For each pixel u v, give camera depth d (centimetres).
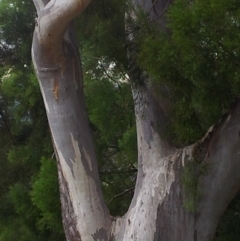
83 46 713
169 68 498
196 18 462
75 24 622
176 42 476
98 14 604
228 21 459
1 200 1058
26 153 1008
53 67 551
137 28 561
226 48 459
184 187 531
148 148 567
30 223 959
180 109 535
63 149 559
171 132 560
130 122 850
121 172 952
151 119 567
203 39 464
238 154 521
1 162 1097
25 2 998
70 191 562
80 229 558
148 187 547
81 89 577
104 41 596
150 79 555
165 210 532
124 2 584
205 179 530
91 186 562
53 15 498
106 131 873
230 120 523
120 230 555
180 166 538
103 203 571
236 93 490
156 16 584
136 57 557
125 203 903
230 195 539
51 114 561
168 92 550
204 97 509
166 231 530
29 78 984
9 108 1112
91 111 862
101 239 555
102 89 843
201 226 535
